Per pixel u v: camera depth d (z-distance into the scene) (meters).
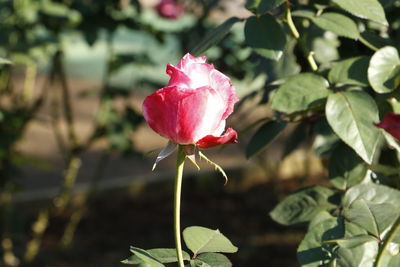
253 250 5.46
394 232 1.27
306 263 1.40
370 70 1.53
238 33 3.83
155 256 1.43
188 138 1.30
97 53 12.55
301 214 1.66
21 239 5.61
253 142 1.77
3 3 4.04
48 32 4.26
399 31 2.01
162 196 6.80
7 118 4.12
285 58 2.12
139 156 4.56
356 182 1.68
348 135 1.46
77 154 4.86
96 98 9.90
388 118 1.16
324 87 1.55
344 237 1.41
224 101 1.32
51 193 6.38
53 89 4.80
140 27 4.17
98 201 6.59
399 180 1.85
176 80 1.31
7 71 4.39
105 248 5.60
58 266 5.23
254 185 7.00
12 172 4.56
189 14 4.71
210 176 6.98
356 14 1.53
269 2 1.56
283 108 1.53
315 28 2.01
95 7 3.92
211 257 1.41
